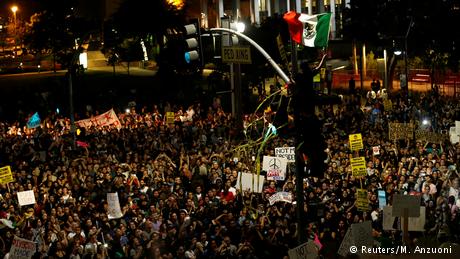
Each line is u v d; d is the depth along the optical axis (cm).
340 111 3644
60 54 6112
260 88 4797
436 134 2502
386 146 2539
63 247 1625
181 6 5025
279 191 2033
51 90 4978
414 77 5544
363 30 5356
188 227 1748
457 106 3741
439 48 5112
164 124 3303
